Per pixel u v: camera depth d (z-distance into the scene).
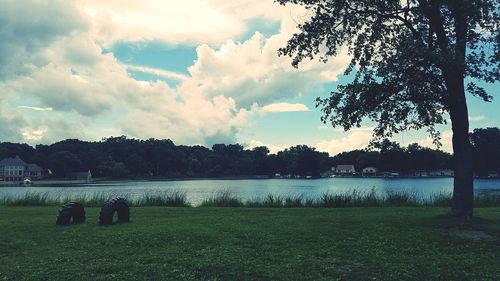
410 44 15.24
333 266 10.45
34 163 171.50
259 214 19.33
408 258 11.17
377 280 9.63
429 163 133.75
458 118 16.61
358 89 17.39
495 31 16.27
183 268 10.21
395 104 17.61
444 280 9.78
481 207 24.03
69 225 15.88
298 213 19.58
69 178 161.38
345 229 14.53
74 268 10.27
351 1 17.66
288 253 11.52
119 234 13.86
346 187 82.56
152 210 21.59
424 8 16.02
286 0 18.09
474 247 12.27
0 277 9.67
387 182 114.50
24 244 12.72
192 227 14.82
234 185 110.94
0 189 94.31
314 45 18.70
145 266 10.34
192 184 130.25
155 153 181.62
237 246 12.26
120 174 166.38
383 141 19.50
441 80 16.61
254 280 9.55
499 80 15.38
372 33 17.83
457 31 16.30
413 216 17.55
